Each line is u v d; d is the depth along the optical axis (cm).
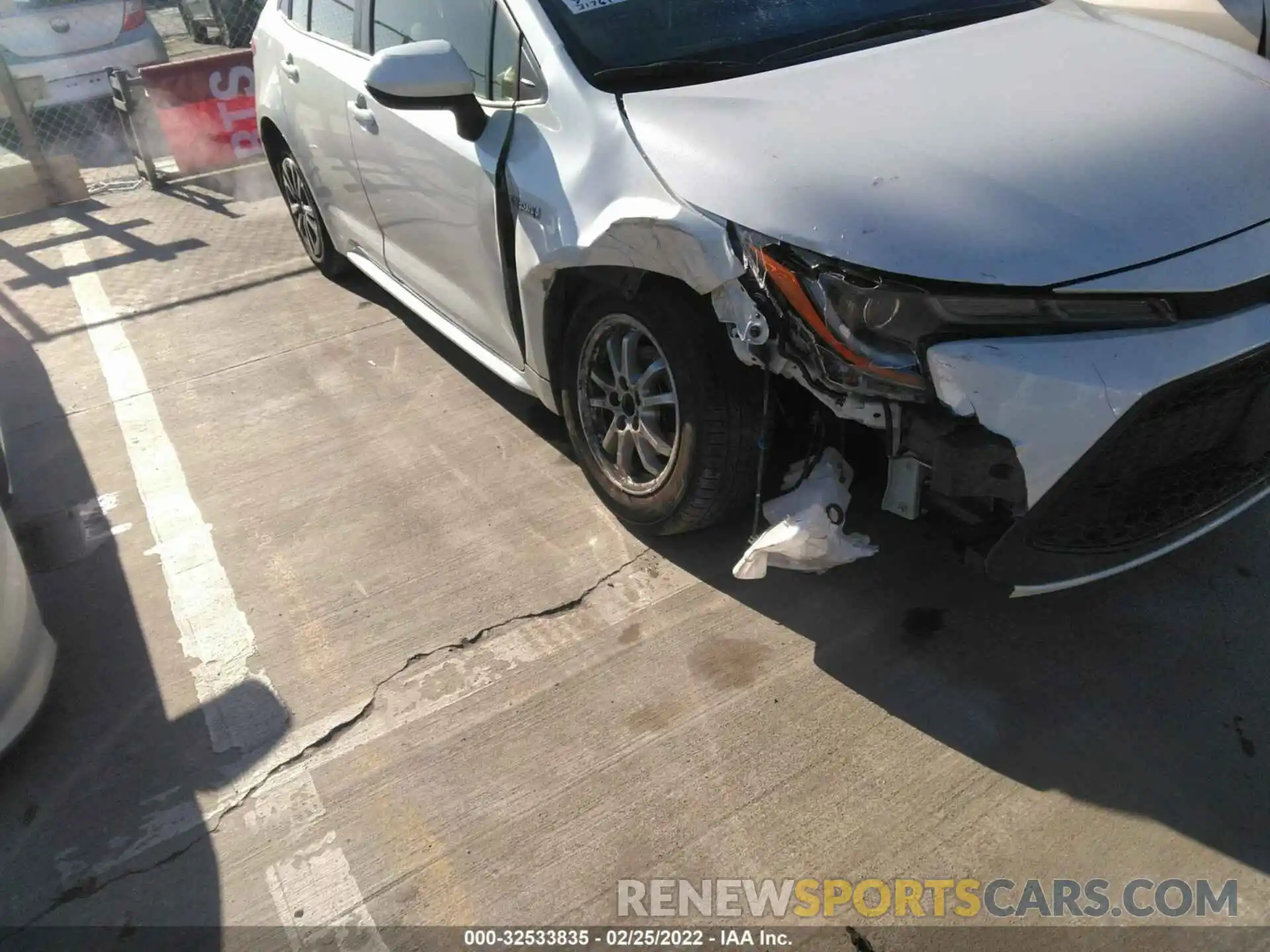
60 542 334
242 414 402
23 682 250
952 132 230
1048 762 228
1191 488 227
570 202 268
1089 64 263
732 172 231
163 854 224
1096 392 199
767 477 271
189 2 1221
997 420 203
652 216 240
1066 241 205
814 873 208
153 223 643
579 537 312
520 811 226
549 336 304
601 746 240
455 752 242
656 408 281
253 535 328
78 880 220
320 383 420
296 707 260
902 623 269
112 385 436
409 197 359
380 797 233
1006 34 288
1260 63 282
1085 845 209
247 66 712
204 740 253
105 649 285
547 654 269
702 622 275
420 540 318
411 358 436
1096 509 217
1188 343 202
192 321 492
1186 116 237
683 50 282
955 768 228
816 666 258
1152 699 241
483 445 366
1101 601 271
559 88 279
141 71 675
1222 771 222
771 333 224
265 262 562
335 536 324
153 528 337
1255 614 262
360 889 213
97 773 246
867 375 213
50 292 544
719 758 235
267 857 221
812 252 214
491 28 306
